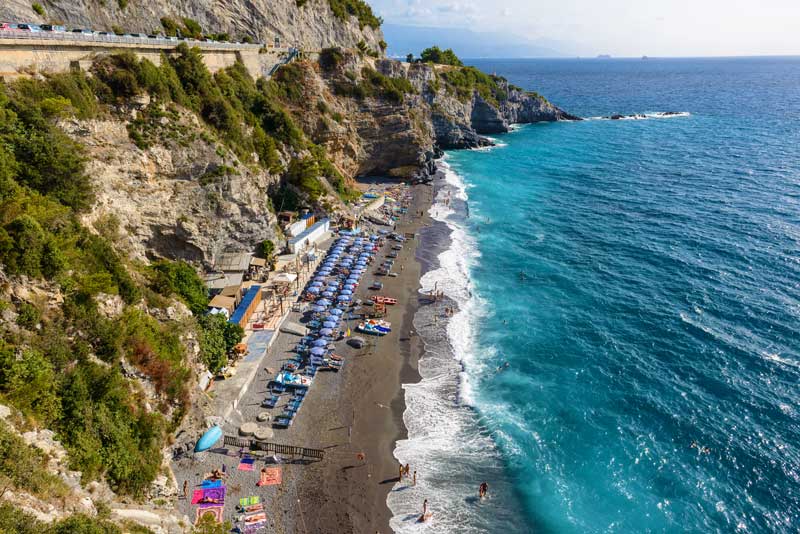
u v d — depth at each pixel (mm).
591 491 33406
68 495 20188
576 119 193000
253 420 37906
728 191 94750
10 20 47531
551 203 92875
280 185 72500
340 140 93688
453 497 33000
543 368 45625
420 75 132375
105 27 61656
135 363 30375
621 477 34312
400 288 60500
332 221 76125
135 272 39000
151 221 48469
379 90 105500
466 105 155000
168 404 32375
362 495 32719
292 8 106188
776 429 37625
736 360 45438
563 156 132250
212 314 44281
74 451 23359
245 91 72250
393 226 80625
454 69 163125
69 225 31484
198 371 38062
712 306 54406
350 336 50062
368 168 106812
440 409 40656
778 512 31391
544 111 190875
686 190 96938
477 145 145250
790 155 121250
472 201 94938
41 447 21359
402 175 107938
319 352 44938
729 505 32000
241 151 62250
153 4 71938
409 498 32812
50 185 34344
